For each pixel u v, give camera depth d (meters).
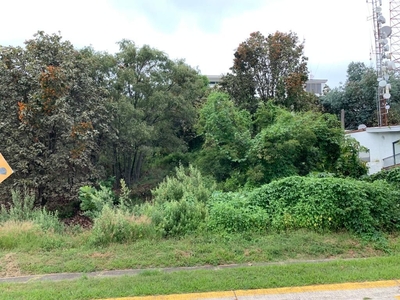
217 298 4.27
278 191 7.85
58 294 4.43
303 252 6.24
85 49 19.25
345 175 12.99
